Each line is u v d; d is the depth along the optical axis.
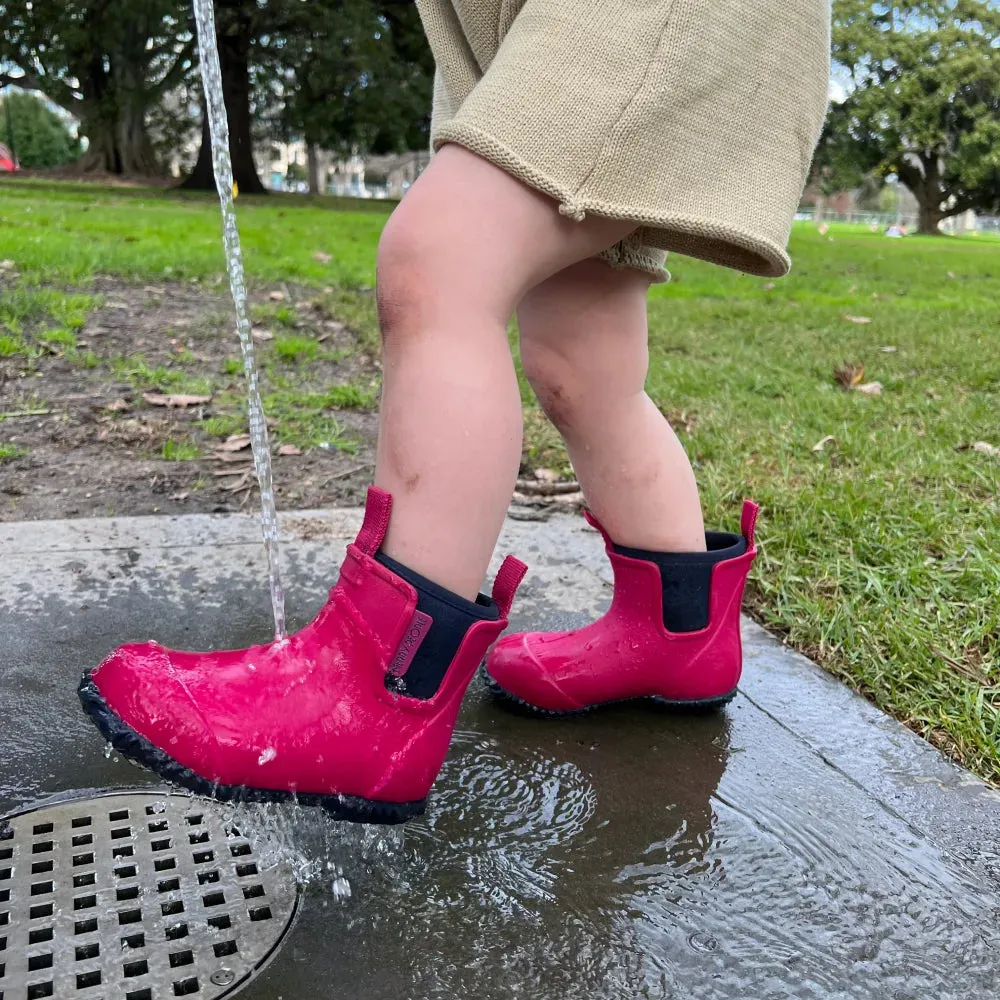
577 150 0.47
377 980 0.46
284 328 2.13
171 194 8.58
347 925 0.50
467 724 0.70
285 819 0.55
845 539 1.02
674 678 0.70
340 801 0.50
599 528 0.70
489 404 0.48
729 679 0.71
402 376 0.48
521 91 0.47
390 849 0.55
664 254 0.65
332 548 0.99
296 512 1.10
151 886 0.52
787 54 0.52
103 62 12.51
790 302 3.45
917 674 0.77
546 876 0.54
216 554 0.96
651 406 0.68
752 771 0.65
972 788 0.63
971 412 1.60
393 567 0.48
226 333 2.02
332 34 10.12
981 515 1.09
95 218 4.43
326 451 1.38
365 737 0.49
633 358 0.65
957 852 0.57
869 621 0.85
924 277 4.96
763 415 1.59
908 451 1.35
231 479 1.24
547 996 0.46
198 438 1.40
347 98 10.85
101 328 1.95
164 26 10.68
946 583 0.91
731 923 0.51
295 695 0.48
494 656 0.73
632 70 0.47
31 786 0.60
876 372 1.98
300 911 0.50
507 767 0.64
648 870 0.54
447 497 0.48
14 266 2.46
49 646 0.77
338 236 4.61
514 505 1.18
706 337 2.45
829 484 1.19
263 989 0.45
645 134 0.48
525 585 0.93
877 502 1.11
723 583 0.69
